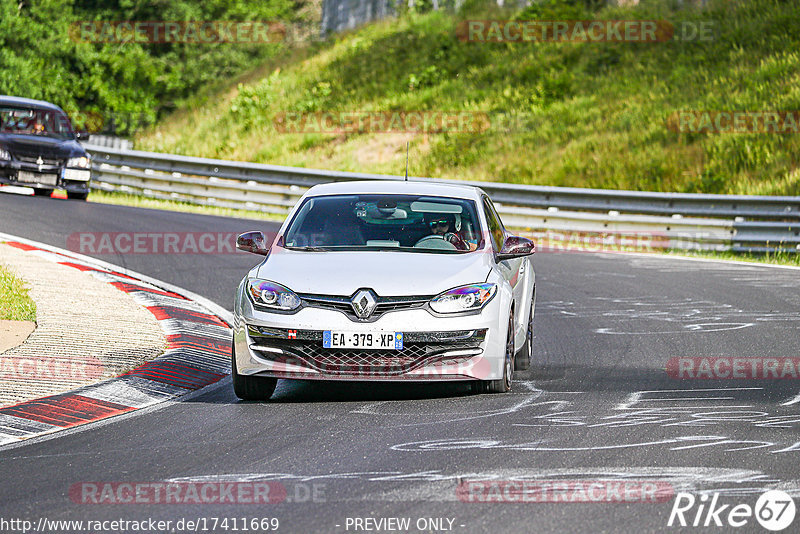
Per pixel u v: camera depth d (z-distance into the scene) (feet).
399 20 514.27
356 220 102.12
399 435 77.82
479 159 347.77
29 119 274.36
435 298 89.61
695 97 358.02
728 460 69.67
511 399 91.66
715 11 424.05
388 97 419.13
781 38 385.09
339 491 62.90
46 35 475.31
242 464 69.82
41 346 105.70
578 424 81.00
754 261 212.84
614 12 448.65
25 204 241.14
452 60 438.40
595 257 217.56
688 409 86.89
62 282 145.38
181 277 165.68
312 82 456.04
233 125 427.74
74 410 85.71
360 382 102.01
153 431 79.97
